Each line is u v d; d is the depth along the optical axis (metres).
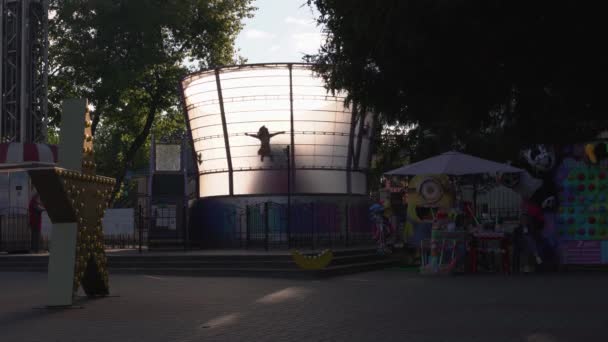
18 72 30.22
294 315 10.66
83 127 12.26
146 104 44.97
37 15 30.34
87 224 12.59
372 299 12.71
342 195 29.30
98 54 38.88
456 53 8.33
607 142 18.94
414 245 22.22
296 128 28.80
